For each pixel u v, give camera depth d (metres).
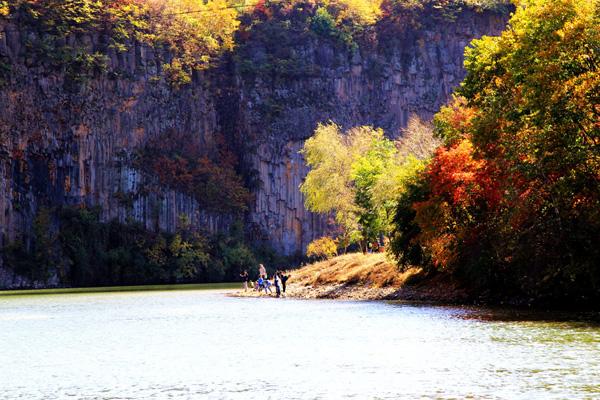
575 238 74.38
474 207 89.62
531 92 72.50
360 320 74.00
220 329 70.25
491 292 89.00
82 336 67.25
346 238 168.38
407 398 38.12
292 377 44.34
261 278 134.50
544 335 57.44
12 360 53.19
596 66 72.62
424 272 105.94
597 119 73.56
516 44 79.88
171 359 52.19
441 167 91.50
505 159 77.88
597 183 73.50
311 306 96.75
